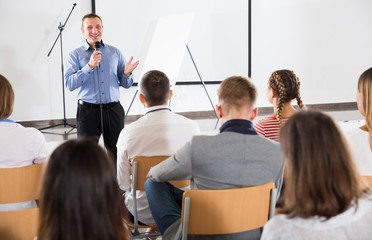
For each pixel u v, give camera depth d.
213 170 1.47
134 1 5.95
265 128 2.17
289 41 6.86
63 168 0.85
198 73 5.99
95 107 3.71
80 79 3.50
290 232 0.93
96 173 0.85
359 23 7.20
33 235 1.34
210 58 6.49
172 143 2.14
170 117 2.16
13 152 1.90
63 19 5.64
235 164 1.47
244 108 1.53
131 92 6.17
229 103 1.53
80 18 5.73
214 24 6.41
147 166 1.97
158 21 5.95
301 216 0.93
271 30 6.74
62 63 5.63
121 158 2.16
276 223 0.95
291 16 6.80
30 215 1.33
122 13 5.92
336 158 0.92
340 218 0.93
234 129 1.49
